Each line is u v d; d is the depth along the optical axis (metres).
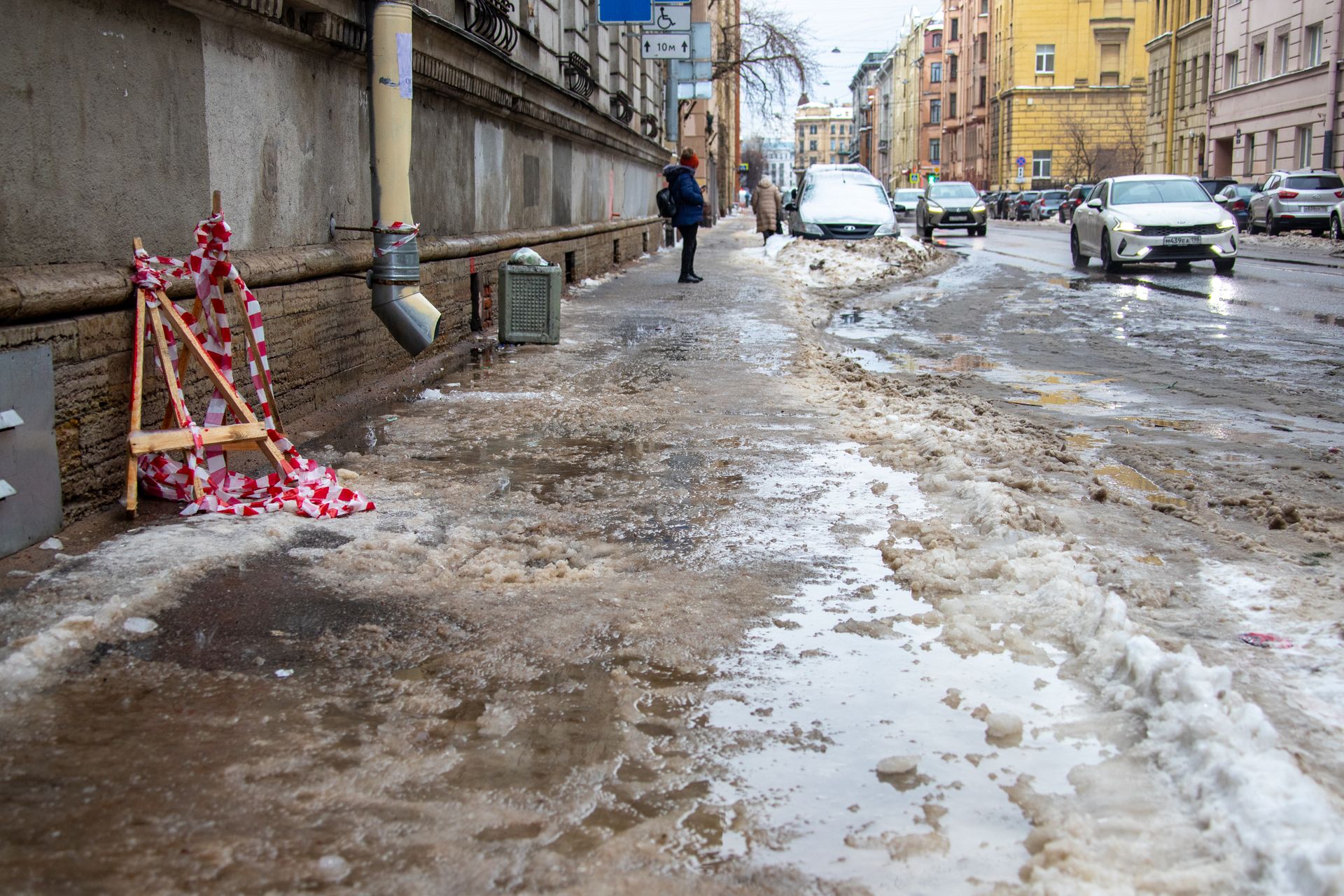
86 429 4.41
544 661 3.26
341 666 3.20
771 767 2.65
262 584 3.83
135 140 4.97
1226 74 50.88
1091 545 4.34
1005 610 3.57
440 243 9.69
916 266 21.42
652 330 11.32
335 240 7.41
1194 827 2.31
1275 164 45.72
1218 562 4.20
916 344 11.51
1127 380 9.01
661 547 4.34
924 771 2.63
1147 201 20.55
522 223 13.78
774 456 5.85
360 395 7.32
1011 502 4.56
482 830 2.38
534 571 3.99
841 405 7.30
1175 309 14.09
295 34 6.54
